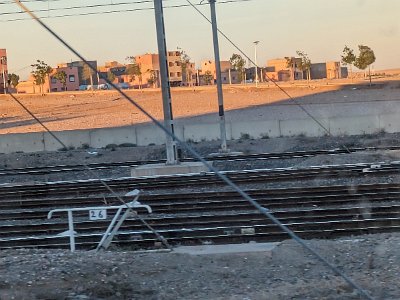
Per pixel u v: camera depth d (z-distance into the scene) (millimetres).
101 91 90125
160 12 23172
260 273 9836
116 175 25312
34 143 36562
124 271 9781
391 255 10500
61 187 20688
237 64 110688
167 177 21875
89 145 36875
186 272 9914
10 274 9352
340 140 34312
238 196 17406
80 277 9266
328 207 15773
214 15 32094
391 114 37219
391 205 15539
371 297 7859
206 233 13336
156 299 8586
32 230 14719
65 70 117125
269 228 13445
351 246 11234
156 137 36875
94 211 11672
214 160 27938
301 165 25375
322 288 8758
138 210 16234
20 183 23297
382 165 22172
